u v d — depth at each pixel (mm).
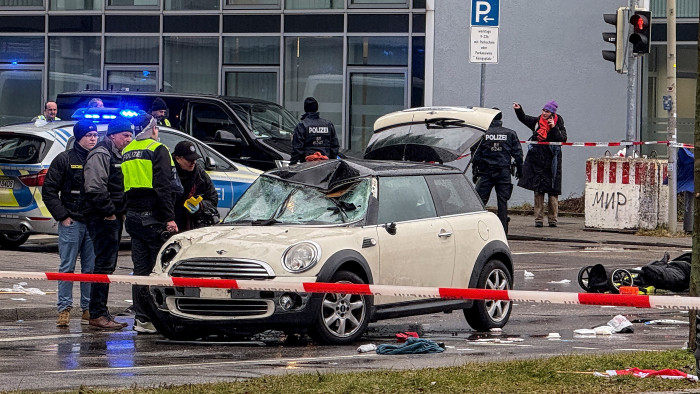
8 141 39844
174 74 62219
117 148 26922
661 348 23141
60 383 18938
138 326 26266
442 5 59156
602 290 31219
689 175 48062
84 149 27141
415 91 59719
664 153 59156
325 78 60688
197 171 27766
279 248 23875
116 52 62688
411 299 25766
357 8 60031
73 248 27016
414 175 26625
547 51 59438
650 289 30734
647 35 48969
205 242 24406
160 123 41406
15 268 35156
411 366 20391
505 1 59438
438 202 26781
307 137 40312
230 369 20500
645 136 59281
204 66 61969
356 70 60344
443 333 26500
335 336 24141
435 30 59250
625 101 59188
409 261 25547
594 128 59344
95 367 20969
